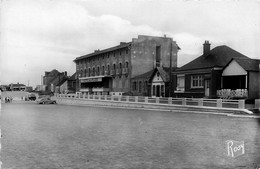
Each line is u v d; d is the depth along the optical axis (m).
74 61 83.88
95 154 9.71
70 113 30.42
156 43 56.25
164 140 12.54
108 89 64.62
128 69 55.78
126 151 10.20
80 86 79.56
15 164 8.34
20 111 34.19
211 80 36.47
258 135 13.93
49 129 16.33
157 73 47.72
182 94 41.81
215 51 41.22
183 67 42.62
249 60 34.09
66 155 9.53
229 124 18.58
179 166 8.30
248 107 28.44
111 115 27.03
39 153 9.78
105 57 66.06
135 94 53.41
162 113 29.22
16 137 13.18
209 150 10.47
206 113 28.16
